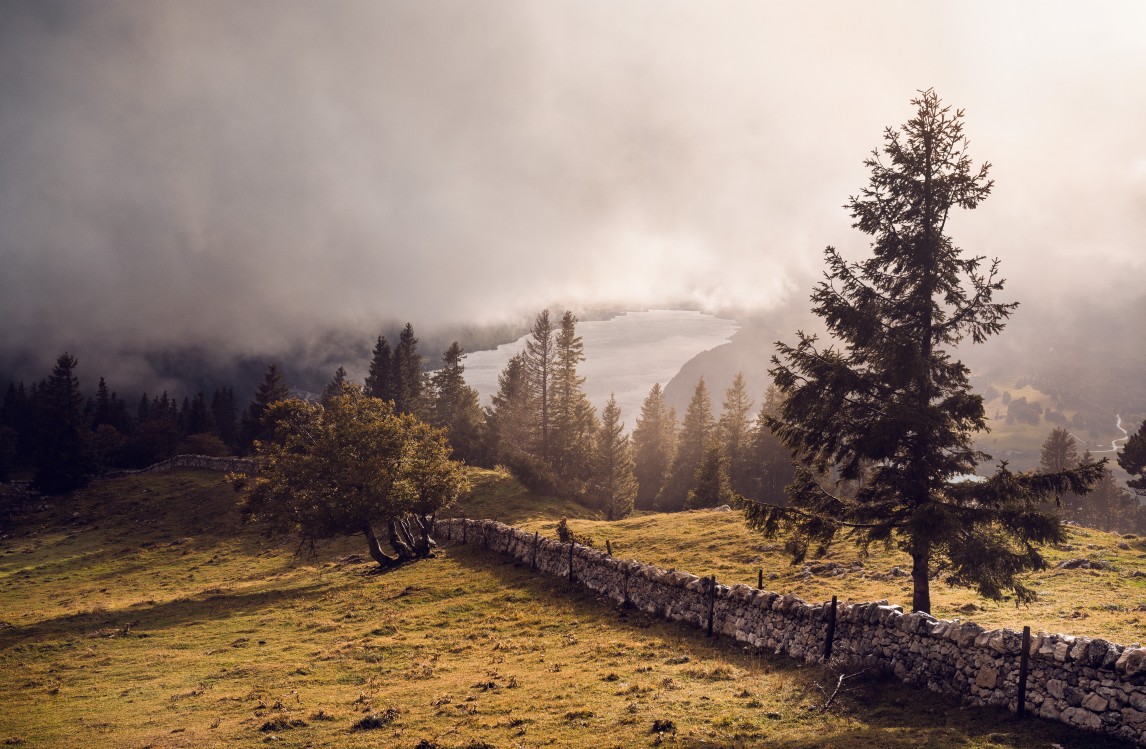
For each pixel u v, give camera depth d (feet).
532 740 52.65
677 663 73.05
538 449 331.57
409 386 422.41
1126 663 45.06
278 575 164.45
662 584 94.63
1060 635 50.29
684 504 354.13
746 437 349.41
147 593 159.33
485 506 240.12
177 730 62.18
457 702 63.77
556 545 122.31
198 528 231.71
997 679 52.60
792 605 73.20
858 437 76.95
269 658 87.92
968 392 74.49
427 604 111.75
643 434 409.90
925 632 59.11
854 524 77.97
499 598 110.73
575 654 79.66
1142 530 402.11
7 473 471.21
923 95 78.02
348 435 146.41
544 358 339.57
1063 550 118.62
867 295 77.97
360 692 70.33
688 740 50.42
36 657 98.68
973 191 75.97
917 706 54.39
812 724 52.37
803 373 79.25
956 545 70.64
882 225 78.23
